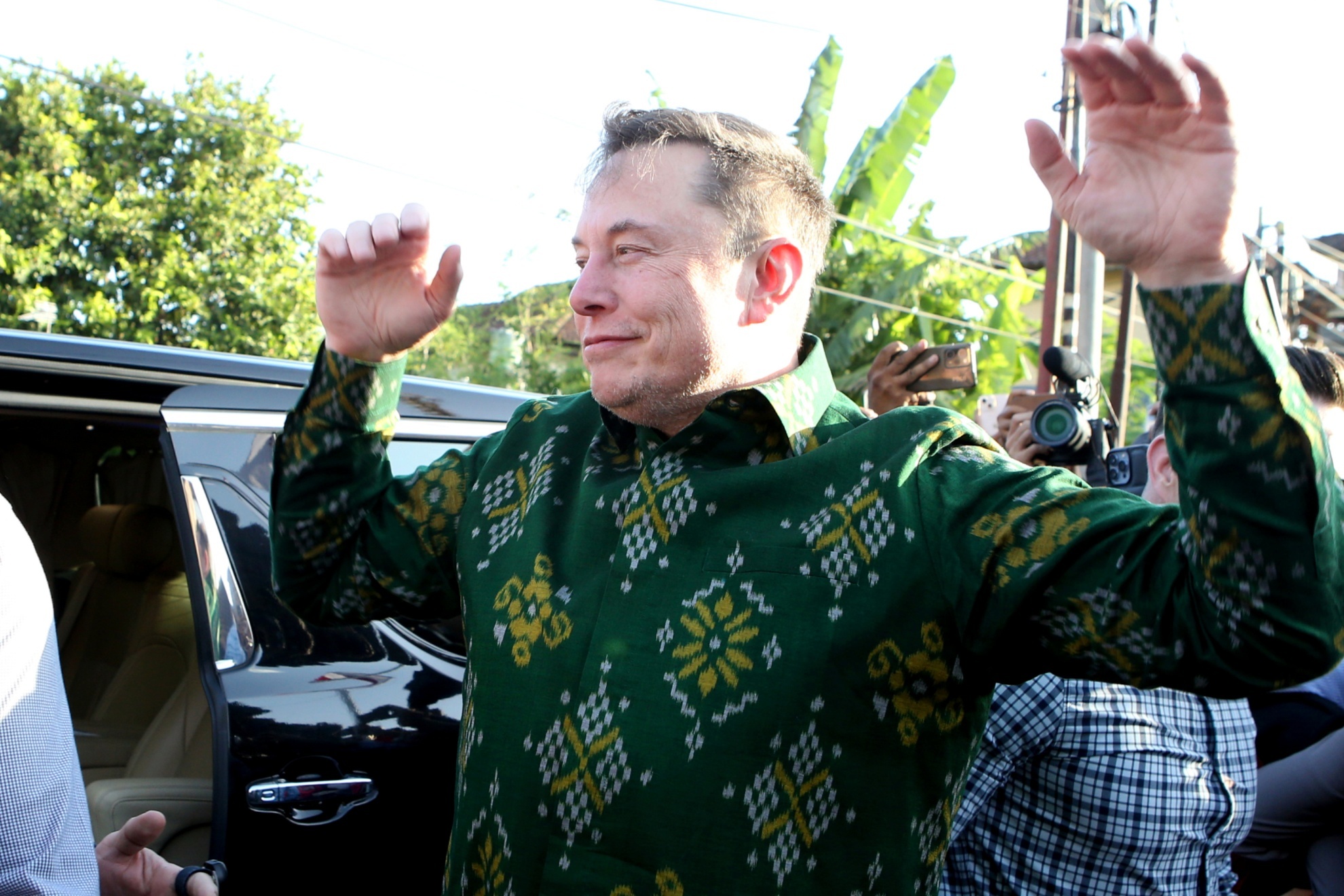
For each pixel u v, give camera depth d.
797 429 1.31
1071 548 1.12
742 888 1.14
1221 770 1.63
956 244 11.17
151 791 2.15
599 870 1.18
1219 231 0.97
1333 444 2.21
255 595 2.01
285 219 13.67
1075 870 1.57
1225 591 1.00
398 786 2.00
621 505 1.32
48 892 1.04
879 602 1.18
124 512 2.89
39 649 1.09
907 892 1.18
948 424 1.27
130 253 12.57
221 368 2.25
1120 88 0.99
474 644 1.35
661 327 1.29
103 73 12.99
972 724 1.24
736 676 1.17
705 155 1.32
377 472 1.50
